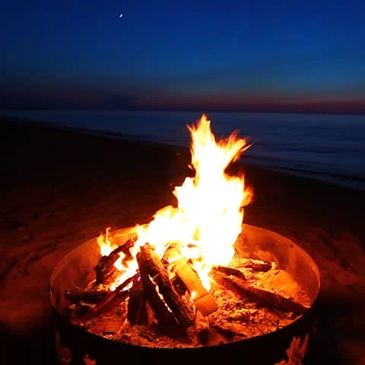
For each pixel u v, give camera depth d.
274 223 5.91
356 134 50.06
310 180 9.56
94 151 14.31
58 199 7.15
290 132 54.91
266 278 3.19
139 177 9.48
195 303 2.62
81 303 2.75
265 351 2.08
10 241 4.95
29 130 23.78
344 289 3.87
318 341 3.04
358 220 6.12
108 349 2.03
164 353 1.95
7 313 3.38
